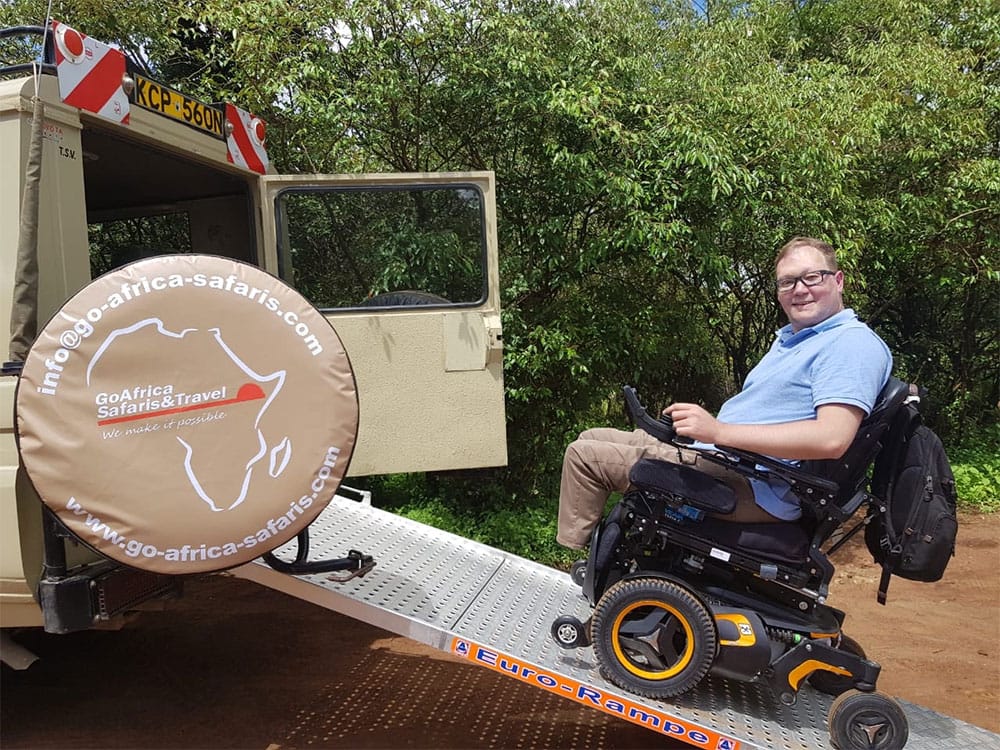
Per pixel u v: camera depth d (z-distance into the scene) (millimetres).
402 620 3020
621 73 6160
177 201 4824
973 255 8711
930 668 4344
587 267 6121
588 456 3074
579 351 6273
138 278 2539
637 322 6520
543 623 3350
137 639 4508
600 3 6383
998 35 8500
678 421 2779
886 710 2814
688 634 2830
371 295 4055
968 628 4953
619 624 2875
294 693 3854
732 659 2852
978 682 4180
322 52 5688
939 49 8023
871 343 2840
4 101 2797
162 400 2527
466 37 5887
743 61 7355
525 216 6281
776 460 2938
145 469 2504
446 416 4023
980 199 8203
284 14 5594
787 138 6145
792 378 2926
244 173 4254
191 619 4812
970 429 10117
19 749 3275
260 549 2604
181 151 3689
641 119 6121
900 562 2889
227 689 3883
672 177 5996
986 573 6023
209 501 2545
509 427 6496
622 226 5879
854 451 2844
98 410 2480
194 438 2547
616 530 3055
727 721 2869
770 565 2939
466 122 6082
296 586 3002
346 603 3027
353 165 6199
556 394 6504
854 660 2898
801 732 2898
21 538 2760
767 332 8500
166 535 2520
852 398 2717
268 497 2588
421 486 6625
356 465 3965
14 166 2814
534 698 3871
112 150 3711
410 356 3998
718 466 3025
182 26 6543
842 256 6410
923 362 10211
